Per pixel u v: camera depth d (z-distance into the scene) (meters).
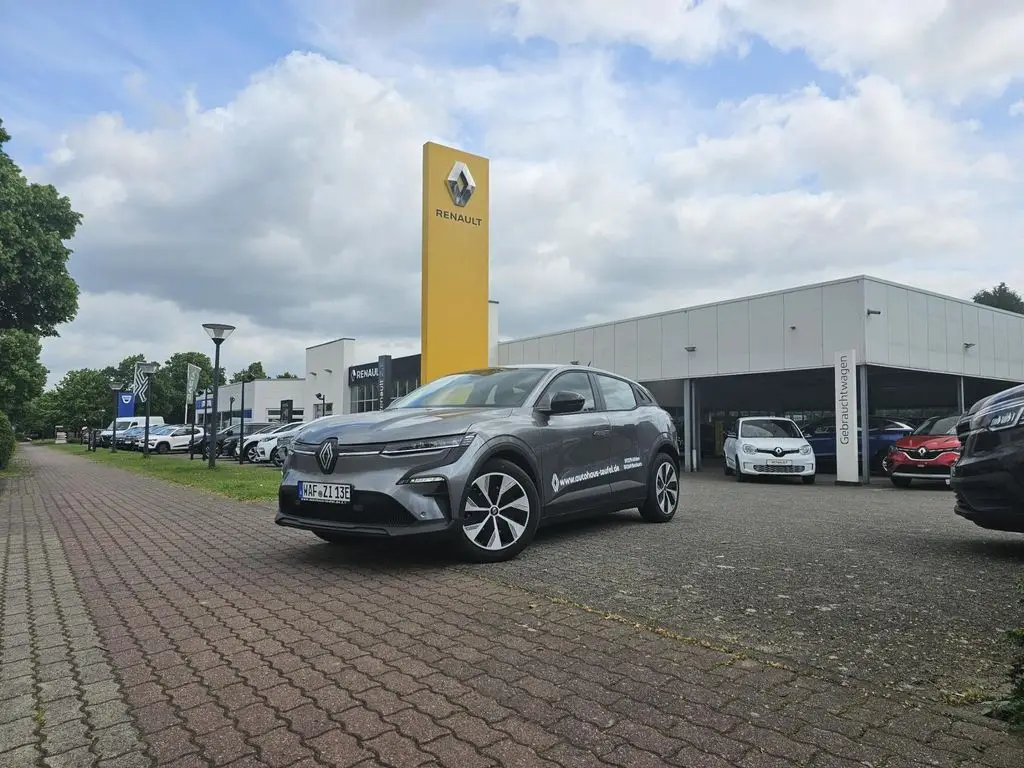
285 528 7.30
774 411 30.20
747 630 3.53
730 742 2.35
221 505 9.88
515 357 26.50
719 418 31.03
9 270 17.56
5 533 7.49
